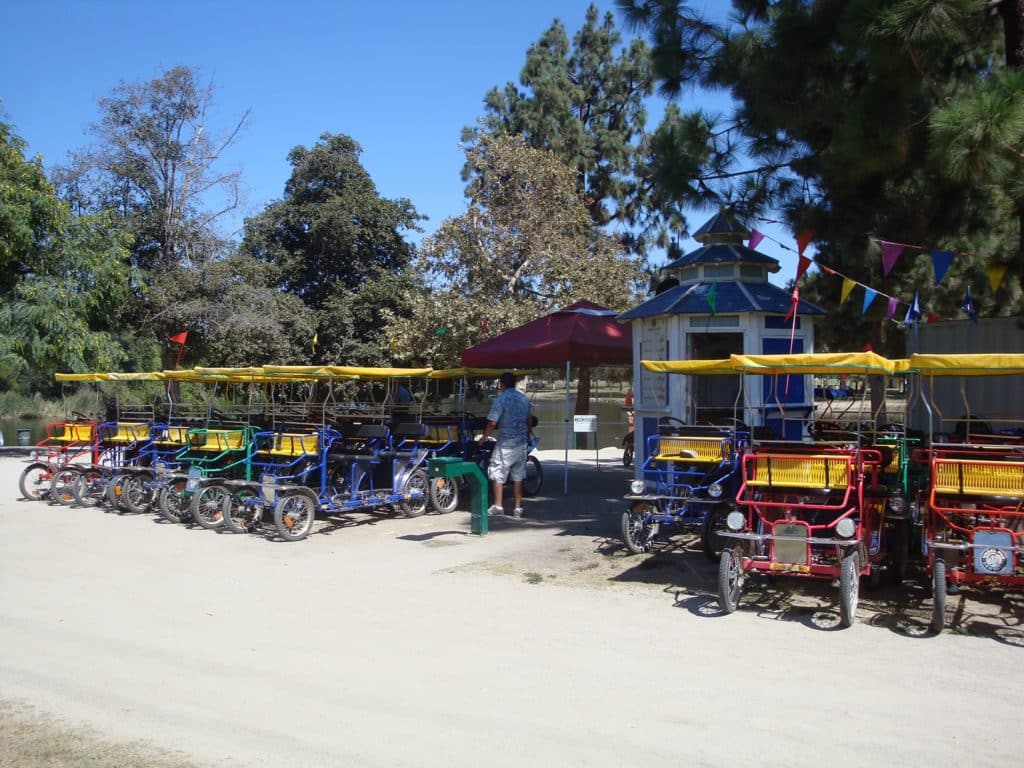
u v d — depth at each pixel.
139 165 25.94
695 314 11.19
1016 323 11.27
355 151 33.50
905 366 7.00
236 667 5.77
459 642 6.29
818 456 6.88
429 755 4.36
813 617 6.83
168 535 10.54
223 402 15.08
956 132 7.44
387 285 30.92
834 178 9.85
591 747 4.43
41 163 20.36
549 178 26.58
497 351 13.56
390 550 9.60
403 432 12.59
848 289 10.12
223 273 25.70
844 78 9.48
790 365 7.20
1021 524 6.40
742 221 10.79
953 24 7.84
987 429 10.02
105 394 15.56
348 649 6.15
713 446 8.64
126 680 5.54
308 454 10.60
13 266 20.00
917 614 6.89
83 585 8.09
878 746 4.41
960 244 12.12
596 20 33.59
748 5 10.65
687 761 4.25
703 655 5.92
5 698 5.23
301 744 4.51
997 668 5.60
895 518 7.51
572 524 11.16
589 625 6.68
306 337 28.33
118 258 21.22
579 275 25.12
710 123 10.51
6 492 14.43
